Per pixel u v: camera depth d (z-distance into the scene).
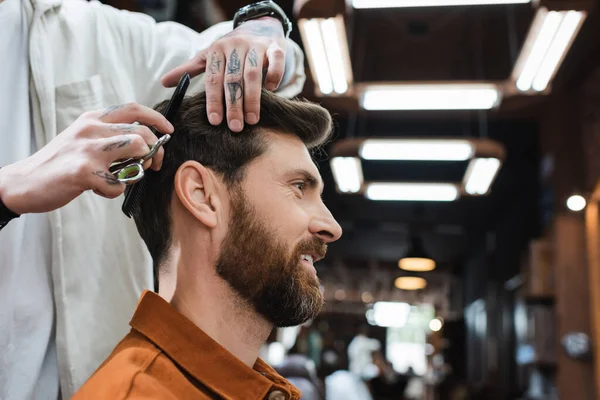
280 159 0.91
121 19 1.33
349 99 4.51
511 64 5.62
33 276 1.09
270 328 0.90
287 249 0.88
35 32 1.16
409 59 5.81
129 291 1.19
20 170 0.81
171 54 1.34
